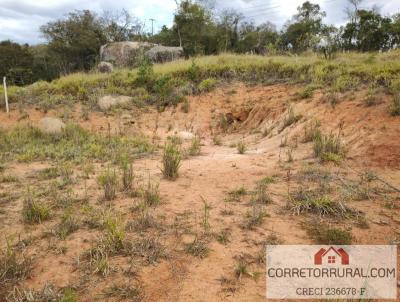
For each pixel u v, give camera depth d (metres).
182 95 12.15
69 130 9.59
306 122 8.11
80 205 4.36
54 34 32.66
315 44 16.83
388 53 13.19
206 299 2.59
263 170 5.78
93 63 30.50
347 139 6.73
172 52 19.39
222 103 11.62
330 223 3.75
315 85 9.77
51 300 2.54
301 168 5.69
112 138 9.12
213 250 3.23
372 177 5.05
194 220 3.87
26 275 2.88
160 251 3.19
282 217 3.92
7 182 5.55
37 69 33.56
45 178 5.73
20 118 11.45
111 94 12.66
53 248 3.32
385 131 6.36
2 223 3.92
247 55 15.55
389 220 3.79
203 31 27.28
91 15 33.44
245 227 3.67
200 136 10.21
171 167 5.45
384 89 8.02
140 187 4.77
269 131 9.10
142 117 11.41
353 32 26.11
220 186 5.07
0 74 31.45
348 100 8.16
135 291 2.66
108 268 2.92
